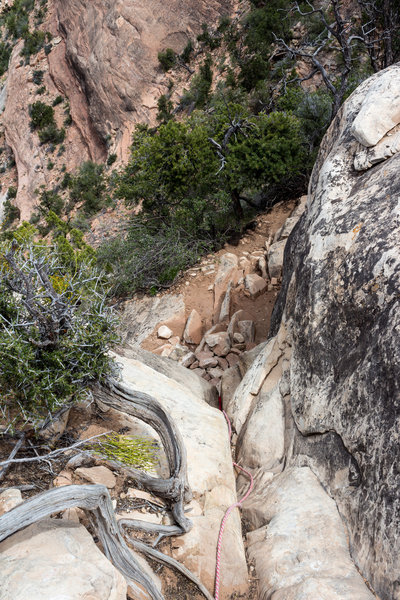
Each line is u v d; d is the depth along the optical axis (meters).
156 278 14.88
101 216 35.25
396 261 4.88
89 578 3.32
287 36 31.52
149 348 12.54
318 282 5.82
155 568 4.47
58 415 4.72
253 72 31.70
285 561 4.54
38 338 4.40
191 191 16.48
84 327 4.62
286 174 15.53
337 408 5.09
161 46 39.75
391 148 6.10
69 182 41.66
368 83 7.62
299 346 6.11
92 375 4.71
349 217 5.81
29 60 52.31
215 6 38.47
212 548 4.71
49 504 3.46
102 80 42.22
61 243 10.95
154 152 15.55
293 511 4.94
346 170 6.63
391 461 4.16
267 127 15.29
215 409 7.18
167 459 5.09
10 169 52.66
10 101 52.69
